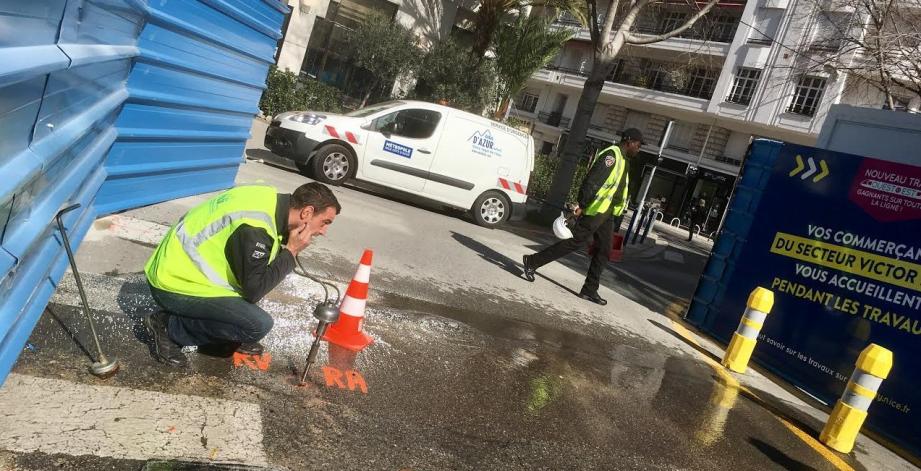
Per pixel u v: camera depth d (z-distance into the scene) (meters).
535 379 4.79
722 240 8.23
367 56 20.45
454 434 3.59
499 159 11.96
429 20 22.77
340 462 2.96
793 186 7.36
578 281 9.25
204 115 6.17
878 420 6.09
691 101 37.81
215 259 3.18
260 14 6.80
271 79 19.50
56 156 2.49
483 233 11.22
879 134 9.88
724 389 5.99
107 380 2.96
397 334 4.79
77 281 2.96
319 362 3.90
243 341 3.33
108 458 2.45
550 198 15.02
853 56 17.33
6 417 2.49
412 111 11.38
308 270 5.55
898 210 6.31
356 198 10.45
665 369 6.08
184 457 2.61
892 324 6.18
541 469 3.52
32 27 2.04
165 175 5.92
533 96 46.50
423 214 11.23
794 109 33.38
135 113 4.94
